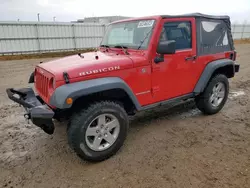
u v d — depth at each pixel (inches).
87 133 106.3
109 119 114.3
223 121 158.4
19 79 320.8
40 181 100.7
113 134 116.2
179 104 193.5
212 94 163.3
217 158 113.4
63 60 127.3
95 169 107.8
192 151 120.6
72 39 748.0
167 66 131.6
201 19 146.9
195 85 151.7
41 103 115.6
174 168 106.2
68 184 98.1
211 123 155.3
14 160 117.2
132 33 135.0
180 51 136.5
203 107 162.4
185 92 147.3
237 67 181.6
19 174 105.8
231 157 114.0
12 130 152.1
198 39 145.9
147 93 127.3
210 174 101.0
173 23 130.7
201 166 107.1
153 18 126.2
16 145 132.1
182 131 144.3
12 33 632.4
